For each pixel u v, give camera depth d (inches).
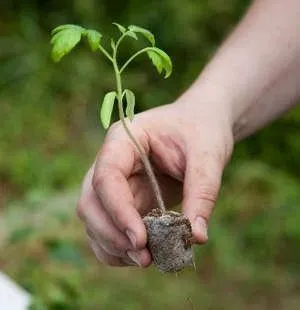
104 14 295.6
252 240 221.6
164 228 88.5
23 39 293.1
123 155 97.6
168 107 107.5
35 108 275.6
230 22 282.5
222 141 104.0
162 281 202.7
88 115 275.0
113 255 98.0
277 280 206.7
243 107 111.3
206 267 210.5
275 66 113.5
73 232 213.0
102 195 93.1
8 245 203.2
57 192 231.9
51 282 157.0
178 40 280.5
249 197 241.1
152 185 93.7
